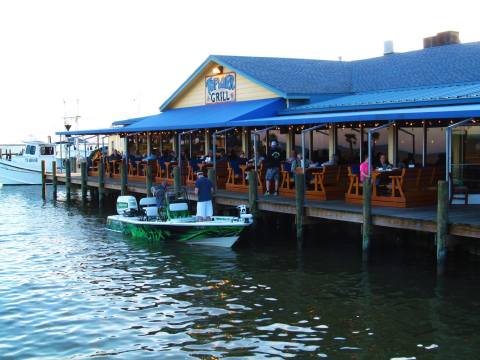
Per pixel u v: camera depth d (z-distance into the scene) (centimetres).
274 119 2045
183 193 2327
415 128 2047
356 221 1612
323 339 1110
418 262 1600
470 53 2514
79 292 1446
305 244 1888
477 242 1481
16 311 1309
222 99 2864
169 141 3350
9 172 4600
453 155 1923
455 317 1198
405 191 1655
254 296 1375
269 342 1104
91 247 1975
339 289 1402
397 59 2831
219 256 1783
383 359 1018
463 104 1798
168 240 2005
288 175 2056
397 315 1220
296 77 2673
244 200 2028
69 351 1090
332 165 1923
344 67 2961
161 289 1456
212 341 1118
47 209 3066
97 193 3675
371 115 1669
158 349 1088
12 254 1886
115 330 1188
